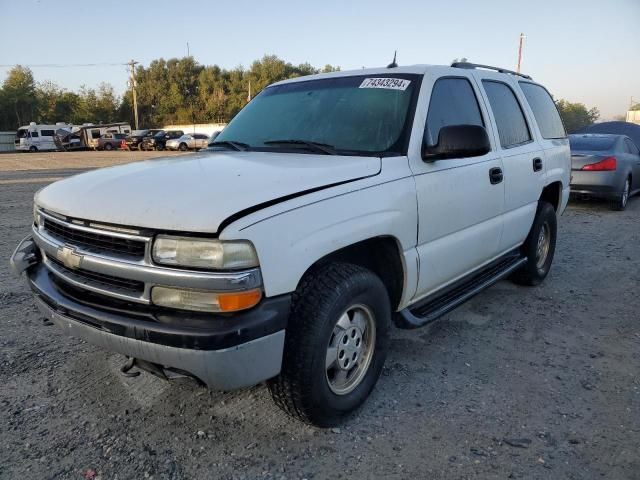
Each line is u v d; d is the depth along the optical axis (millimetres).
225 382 2271
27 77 71125
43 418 2908
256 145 3535
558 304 4848
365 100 3500
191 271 2230
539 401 3143
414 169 3160
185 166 2924
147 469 2508
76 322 2551
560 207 5516
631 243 7371
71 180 3057
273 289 2312
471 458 2609
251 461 2584
